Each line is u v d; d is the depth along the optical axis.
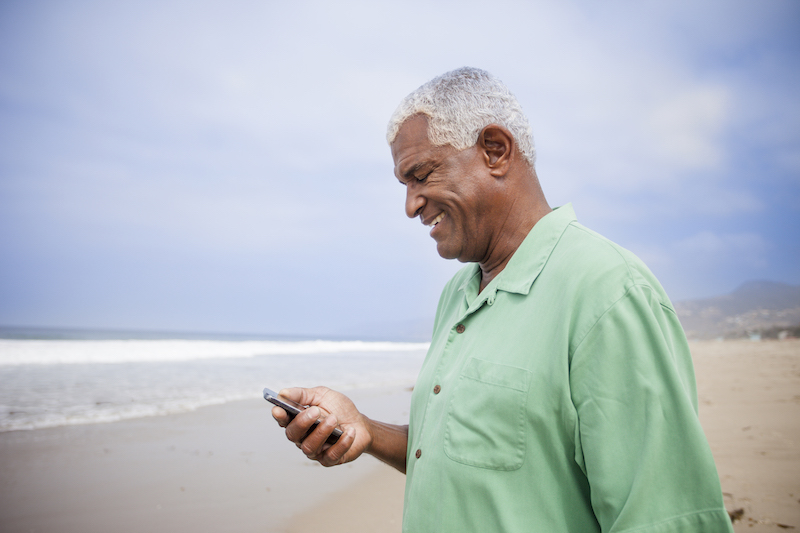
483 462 0.91
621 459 0.77
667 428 0.76
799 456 4.38
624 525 0.72
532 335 0.93
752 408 6.93
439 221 1.17
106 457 5.45
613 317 0.83
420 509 1.00
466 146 1.09
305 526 3.74
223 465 5.25
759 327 54.47
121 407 8.28
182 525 3.75
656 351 0.80
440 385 1.09
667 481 0.74
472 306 1.09
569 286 0.91
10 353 18.98
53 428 6.73
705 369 13.95
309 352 30.50
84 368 14.76
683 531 0.71
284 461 5.42
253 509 4.06
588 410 0.82
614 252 0.91
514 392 0.90
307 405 1.28
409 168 1.14
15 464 5.15
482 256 1.17
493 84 1.11
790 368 13.59
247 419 7.54
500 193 1.10
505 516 0.87
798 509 3.16
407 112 1.14
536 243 1.03
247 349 30.72
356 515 3.96
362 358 25.81
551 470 0.87
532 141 1.15
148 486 4.57
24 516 3.90
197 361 18.75
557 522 0.86
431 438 1.04
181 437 6.38
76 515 3.93
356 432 1.24
